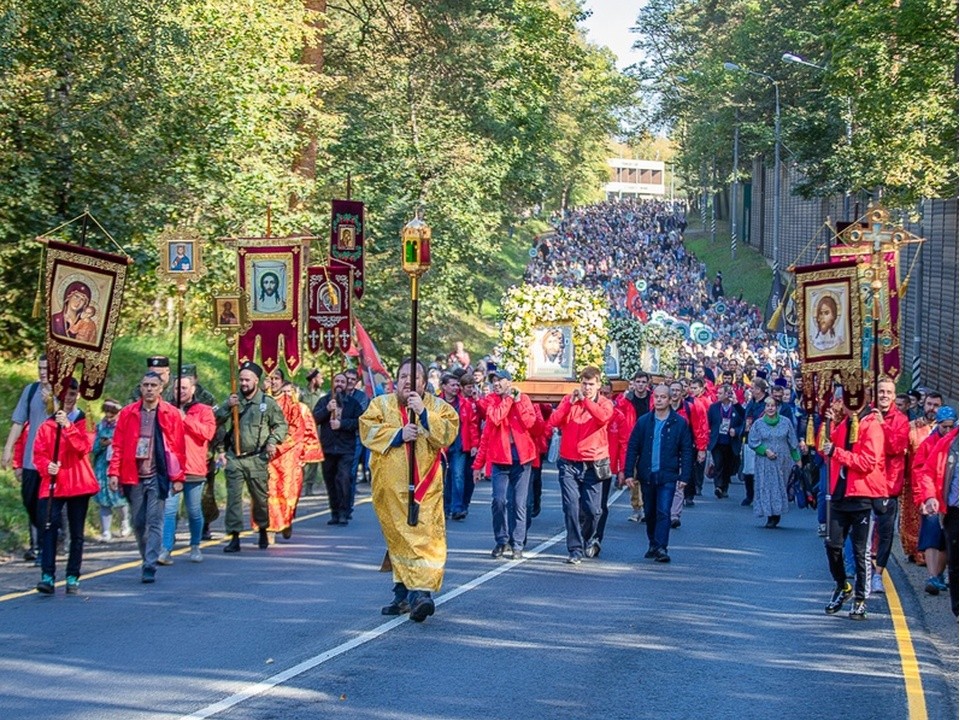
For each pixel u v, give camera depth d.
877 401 12.44
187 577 13.77
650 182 182.25
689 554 16.30
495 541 16.62
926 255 42.56
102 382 13.16
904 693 9.27
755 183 98.31
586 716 8.52
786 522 20.91
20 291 22.92
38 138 20.94
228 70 23.12
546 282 66.06
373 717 8.37
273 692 8.95
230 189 23.62
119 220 21.81
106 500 16.84
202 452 14.89
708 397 27.03
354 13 36.22
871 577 13.06
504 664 9.90
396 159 35.75
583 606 12.37
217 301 16.28
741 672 9.84
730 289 83.75
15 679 9.23
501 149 38.41
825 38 37.22
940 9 28.50
